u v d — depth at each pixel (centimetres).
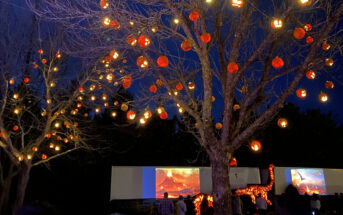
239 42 657
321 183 1524
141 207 1236
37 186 1738
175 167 1364
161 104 766
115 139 1934
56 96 1366
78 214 1420
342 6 528
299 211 331
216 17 705
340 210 1388
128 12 661
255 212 1321
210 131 630
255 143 617
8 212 1391
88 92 1330
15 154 1121
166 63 519
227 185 605
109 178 1520
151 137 1981
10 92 1291
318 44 549
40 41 1178
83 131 1662
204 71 656
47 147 1490
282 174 1461
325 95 668
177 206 1029
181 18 655
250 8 650
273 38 606
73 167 1823
